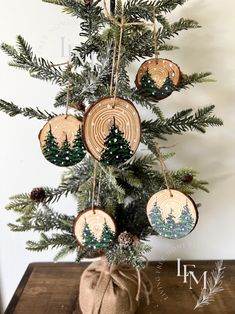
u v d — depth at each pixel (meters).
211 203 0.95
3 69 0.86
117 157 0.56
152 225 0.62
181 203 0.60
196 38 0.85
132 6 0.59
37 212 0.71
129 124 0.55
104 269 0.74
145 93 0.63
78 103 0.63
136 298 0.70
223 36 0.84
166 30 0.63
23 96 0.88
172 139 0.91
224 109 0.89
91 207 0.62
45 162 0.93
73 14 0.62
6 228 0.98
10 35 0.84
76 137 0.59
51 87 0.87
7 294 1.04
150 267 0.94
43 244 0.70
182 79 0.66
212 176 0.93
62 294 0.84
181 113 0.70
